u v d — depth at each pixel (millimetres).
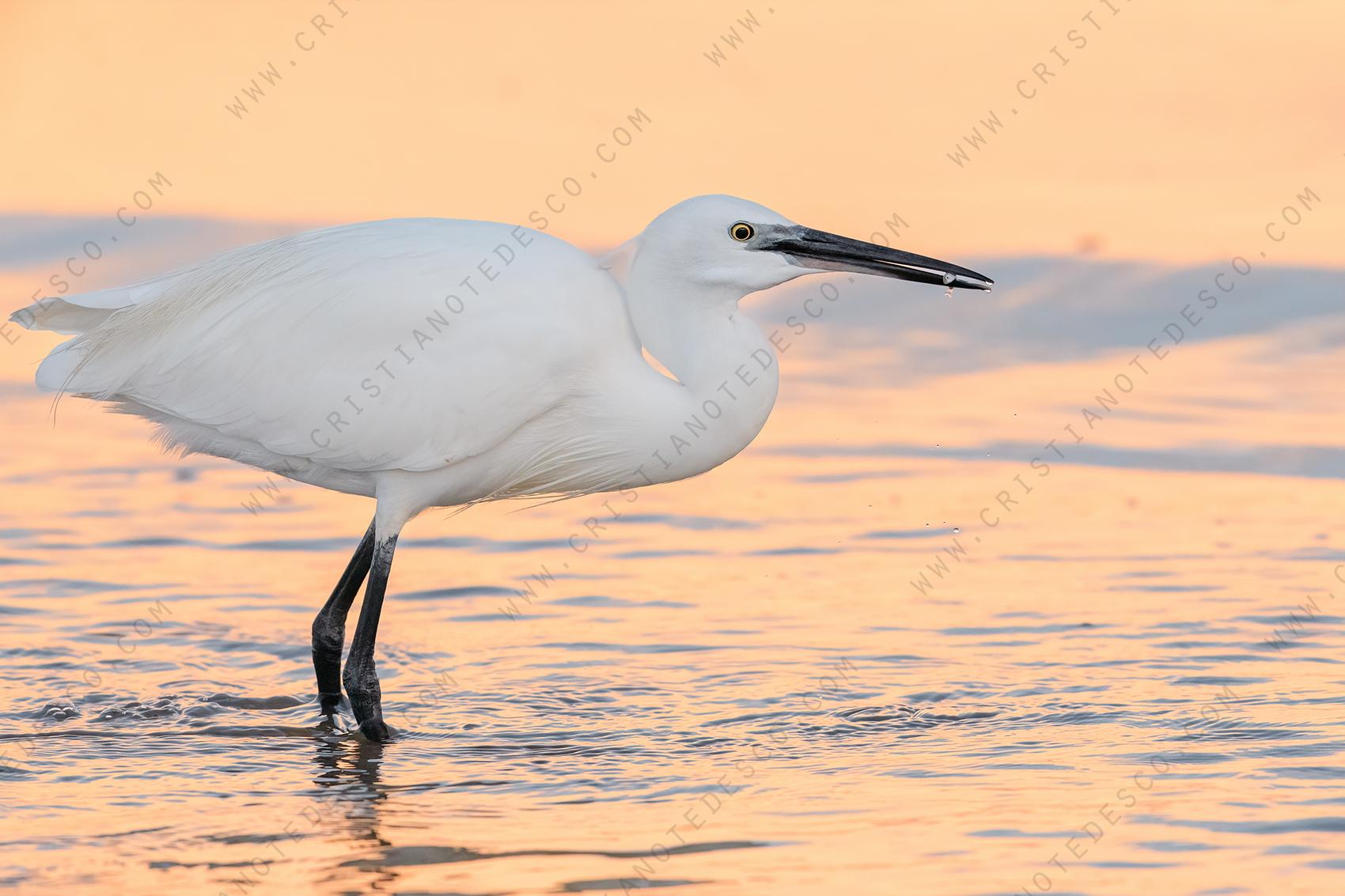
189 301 10867
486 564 14227
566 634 12367
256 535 15008
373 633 10586
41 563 14039
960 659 11586
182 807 8938
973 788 9023
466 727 10516
